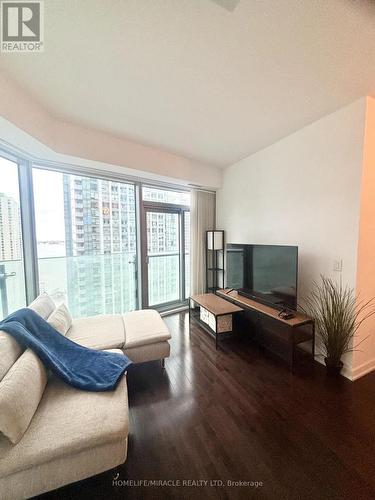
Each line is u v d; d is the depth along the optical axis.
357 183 1.83
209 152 2.92
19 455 0.89
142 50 1.31
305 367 2.08
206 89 1.68
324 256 2.10
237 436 1.35
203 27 1.16
